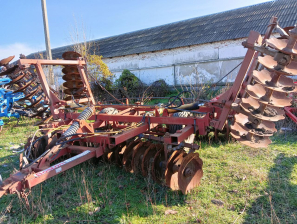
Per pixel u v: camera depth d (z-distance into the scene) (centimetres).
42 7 1158
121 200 358
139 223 306
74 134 359
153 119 421
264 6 1672
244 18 1584
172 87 1611
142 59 1747
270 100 297
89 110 411
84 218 319
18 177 301
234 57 1370
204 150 528
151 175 394
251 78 394
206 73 1484
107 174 433
